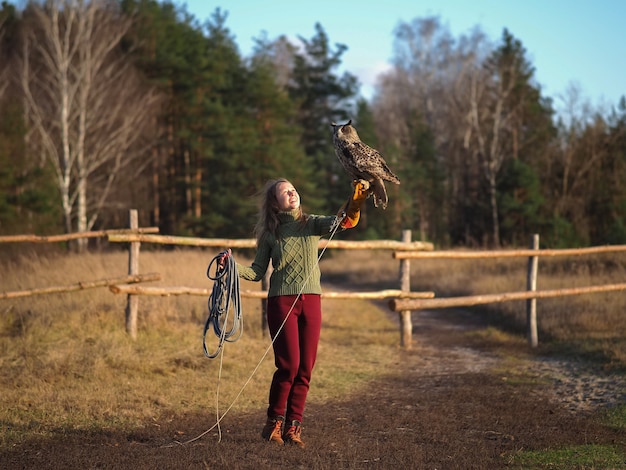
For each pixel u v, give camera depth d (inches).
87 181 1273.4
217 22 1768.0
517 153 1556.3
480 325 501.0
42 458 191.0
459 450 206.2
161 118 1460.4
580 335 407.8
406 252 398.6
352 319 512.4
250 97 1478.8
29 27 1245.1
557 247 1178.6
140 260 536.4
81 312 377.1
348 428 233.1
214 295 200.8
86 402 248.2
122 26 1304.1
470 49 1974.7
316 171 1855.3
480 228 1592.0
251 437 214.4
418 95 2122.3
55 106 1226.0
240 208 1360.7
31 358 298.7
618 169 1354.6
